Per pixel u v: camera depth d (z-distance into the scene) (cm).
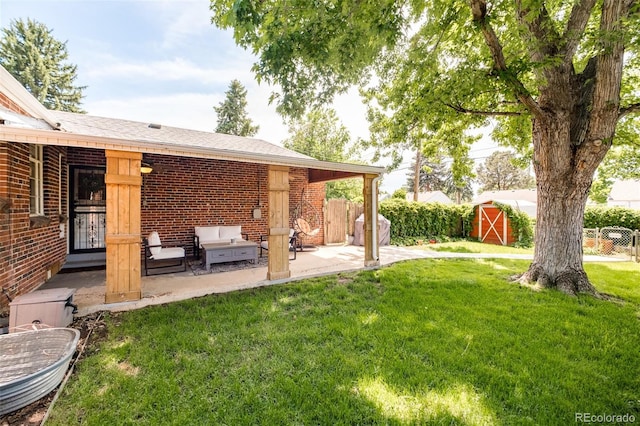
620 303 470
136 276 432
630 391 254
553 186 532
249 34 368
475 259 830
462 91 479
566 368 284
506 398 242
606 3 418
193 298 473
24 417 215
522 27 415
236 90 2788
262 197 931
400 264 745
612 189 2447
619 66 445
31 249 459
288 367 280
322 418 217
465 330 361
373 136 769
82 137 368
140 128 796
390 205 1225
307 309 431
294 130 2114
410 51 494
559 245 533
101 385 252
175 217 789
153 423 210
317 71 436
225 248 674
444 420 215
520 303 456
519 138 761
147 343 322
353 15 354
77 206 690
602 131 470
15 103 416
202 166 827
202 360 291
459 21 478
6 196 376
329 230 1131
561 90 486
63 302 343
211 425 210
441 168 4228
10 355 260
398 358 297
